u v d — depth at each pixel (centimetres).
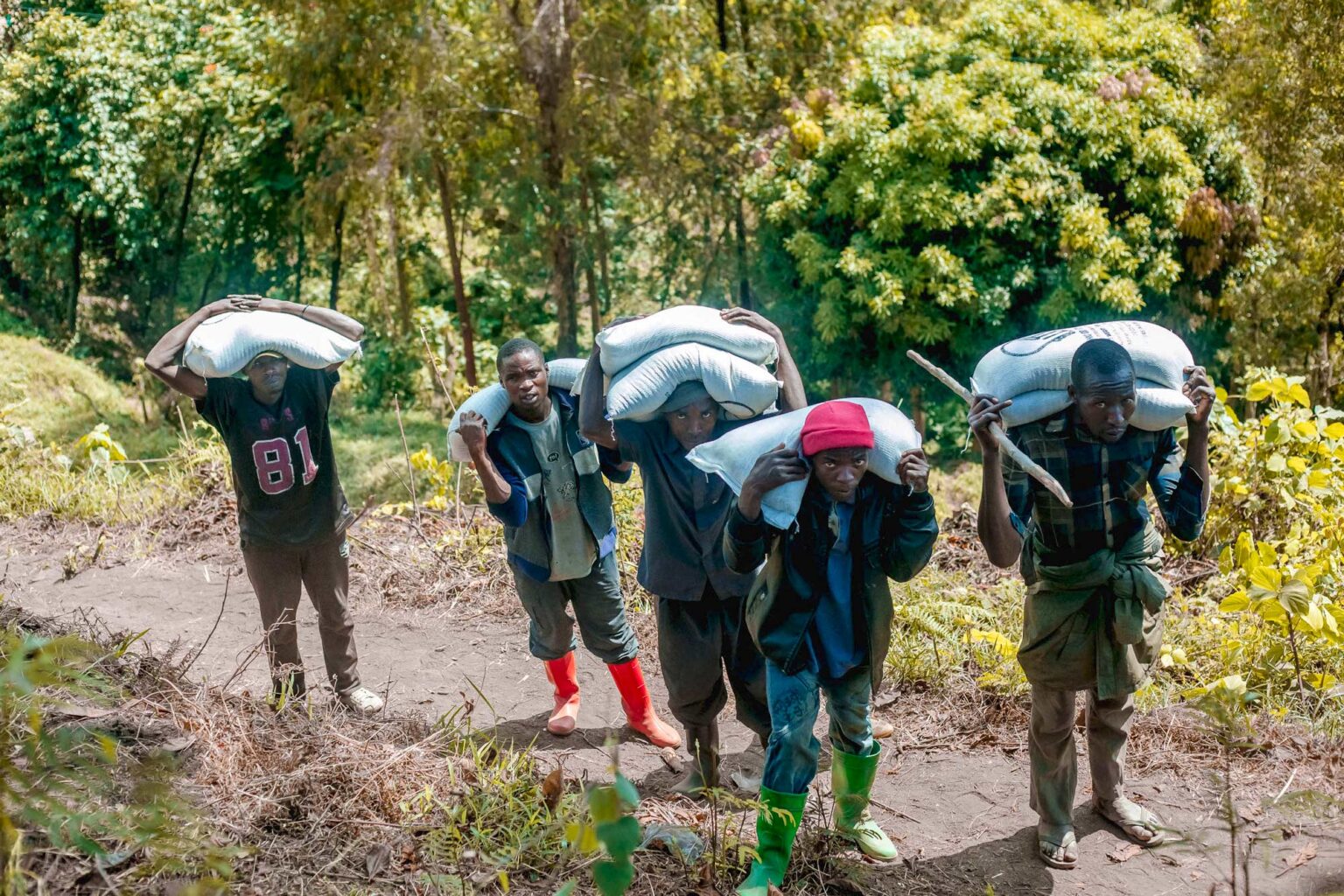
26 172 2278
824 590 380
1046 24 1742
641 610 675
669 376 423
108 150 2242
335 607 535
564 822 391
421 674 624
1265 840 366
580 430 461
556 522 497
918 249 1728
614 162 1897
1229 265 1736
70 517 882
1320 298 1597
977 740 520
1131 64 1723
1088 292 1645
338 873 365
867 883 402
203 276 2566
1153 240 1698
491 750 484
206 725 424
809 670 380
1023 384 395
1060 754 419
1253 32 1532
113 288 2498
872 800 473
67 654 365
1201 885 403
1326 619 529
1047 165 1644
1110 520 392
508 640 668
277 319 489
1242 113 1622
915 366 1794
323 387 507
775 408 459
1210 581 663
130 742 406
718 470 387
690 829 425
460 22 1811
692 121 1855
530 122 1812
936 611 599
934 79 1683
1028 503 391
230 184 2419
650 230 2130
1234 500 704
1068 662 403
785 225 1800
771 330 466
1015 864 421
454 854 378
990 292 1673
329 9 1719
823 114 1752
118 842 341
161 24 2345
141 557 800
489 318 2566
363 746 436
